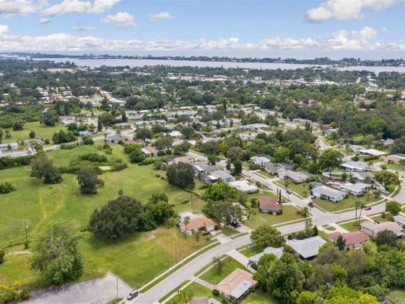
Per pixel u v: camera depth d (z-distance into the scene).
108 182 161.62
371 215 129.88
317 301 75.81
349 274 88.19
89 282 91.56
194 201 140.25
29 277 93.31
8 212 131.62
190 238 112.44
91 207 136.50
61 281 89.94
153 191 151.75
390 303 83.25
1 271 95.75
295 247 103.25
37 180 161.62
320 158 174.25
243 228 119.50
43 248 93.19
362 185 152.50
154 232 116.12
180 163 160.50
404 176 169.88
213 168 172.88
